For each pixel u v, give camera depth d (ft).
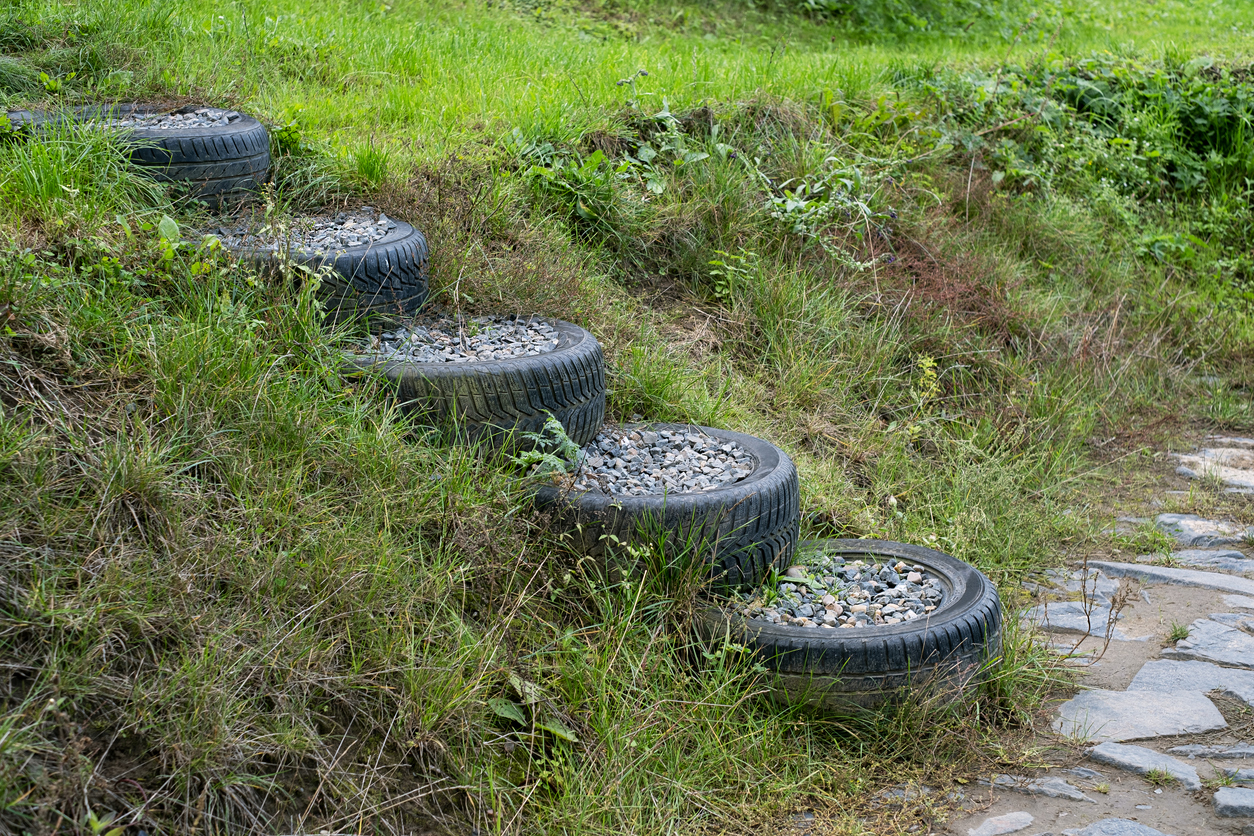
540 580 11.20
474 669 9.61
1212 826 9.25
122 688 8.01
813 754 10.26
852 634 10.51
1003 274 22.80
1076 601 14.14
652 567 11.20
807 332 19.25
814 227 20.93
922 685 10.48
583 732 9.79
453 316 14.55
